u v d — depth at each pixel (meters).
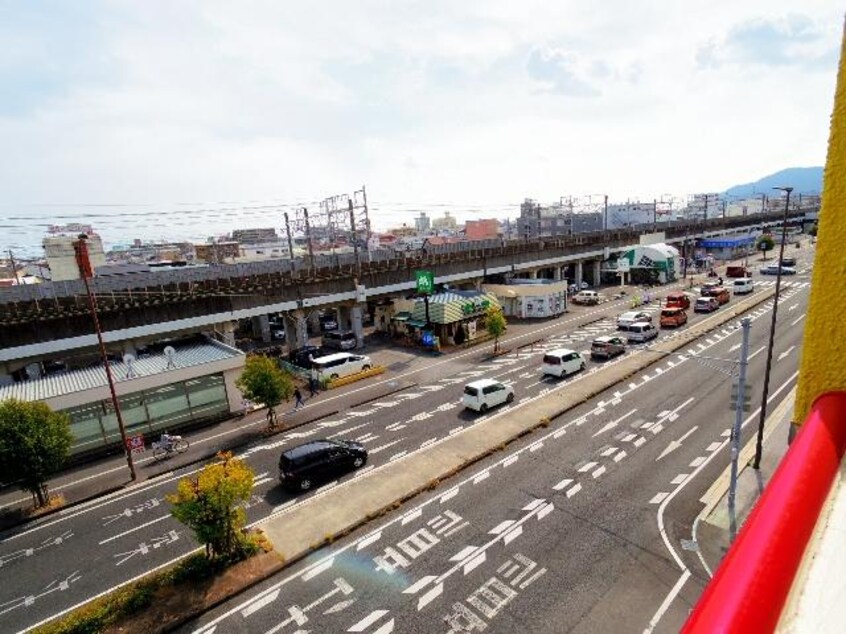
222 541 14.49
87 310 29.45
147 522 17.75
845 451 1.47
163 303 31.95
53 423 19.11
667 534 14.62
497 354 36.66
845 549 1.05
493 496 17.20
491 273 53.97
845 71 1.69
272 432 24.95
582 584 12.89
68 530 17.62
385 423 24.73
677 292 57.91
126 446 21.06
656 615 11.82
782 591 0.91
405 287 45.47
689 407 23.58
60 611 13.62
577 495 16.84
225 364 27.44
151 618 12.65
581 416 23.53
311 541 15.35
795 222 119.75
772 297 49.53
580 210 115.62
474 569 13.71
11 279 59.00
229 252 73.88
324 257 55.12
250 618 12.61
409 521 16.17
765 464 18.06
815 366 1.84
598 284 68.00
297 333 40.16
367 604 12.77
